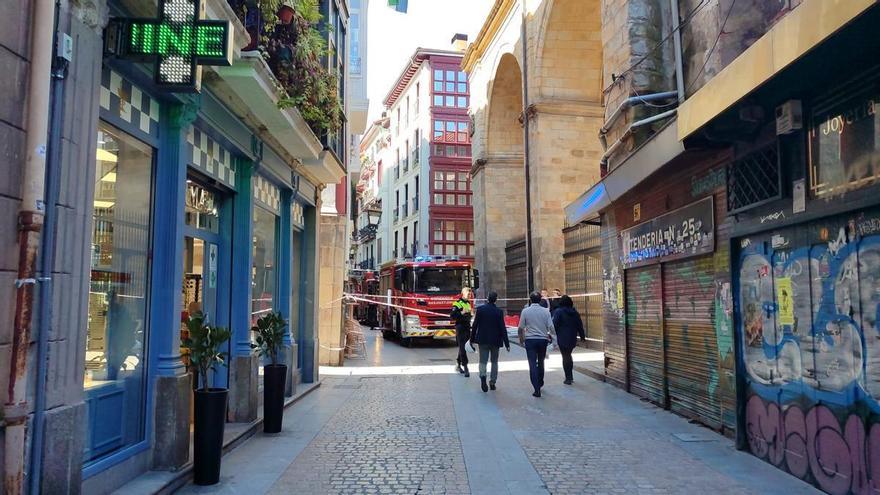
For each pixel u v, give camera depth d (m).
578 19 20.95
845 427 4.87
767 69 4.59
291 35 7.83
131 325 5.25
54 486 3.82
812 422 5.32
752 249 6.43
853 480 4.76
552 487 5.39
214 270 7.59
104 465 4.65
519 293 25.48
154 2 4.86
